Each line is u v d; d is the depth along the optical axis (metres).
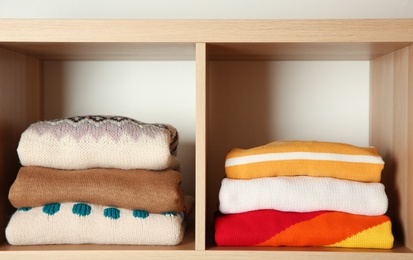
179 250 0.94
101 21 0.94
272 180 0.99
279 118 1.29
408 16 1.26
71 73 1.30
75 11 1.28
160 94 1.29
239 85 1.29
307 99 1.29
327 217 0.98
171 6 1.28
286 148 1.01
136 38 0.94
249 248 0.97
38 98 1.26
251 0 1.27
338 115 1.29
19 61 1.12
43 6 1.28
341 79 1.28
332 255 0.94
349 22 0.93
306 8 1.27
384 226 0.97
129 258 0.94
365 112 1.28
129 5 1.28
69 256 0.94
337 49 1.05
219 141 1.30
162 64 1.29
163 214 0.98
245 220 0.98
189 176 1.30
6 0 1.27
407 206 0.99
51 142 0.98
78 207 0.97
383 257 0.94
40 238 0.97
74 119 1.02
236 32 0.93
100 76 1.30
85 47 1.03
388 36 0.93
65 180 0.97
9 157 1.06
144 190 0.97
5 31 0.93
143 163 0.99
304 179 0.99
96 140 0.98
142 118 1.30
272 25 0.93
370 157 1.00
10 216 1.06
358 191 0.98
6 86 1.04
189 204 1.15
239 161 1.00
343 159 1.00
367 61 1.28
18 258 0.94
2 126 1.02
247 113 1.29
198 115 0.94
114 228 0.96
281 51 1.08
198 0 1.27
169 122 1.30
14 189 0.96
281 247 0.98
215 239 0.98
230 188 0.99
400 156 1.04
